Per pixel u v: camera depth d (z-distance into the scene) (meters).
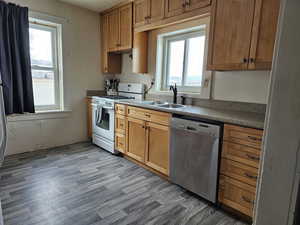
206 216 1.65
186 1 2.13
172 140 2.06
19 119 2.81
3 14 2.47
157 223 1.55
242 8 1.70
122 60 3.67
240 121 1.52
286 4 0.44
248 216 1.60
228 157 1.63
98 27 3.56
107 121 3.07
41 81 3.10
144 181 2.21
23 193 1.89
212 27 1.93
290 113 0.45
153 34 2.97
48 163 2.59
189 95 2.59
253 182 1.50
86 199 1.83
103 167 2.54
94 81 3.64
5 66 2.54
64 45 3.16
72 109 3.40
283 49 0.45
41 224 1.49
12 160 2.64
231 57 1.81
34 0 2.76
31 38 2.92
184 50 2.76
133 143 2.61
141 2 2.70
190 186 1.93
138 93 3.24
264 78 1.94
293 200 0.47
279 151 0.48
